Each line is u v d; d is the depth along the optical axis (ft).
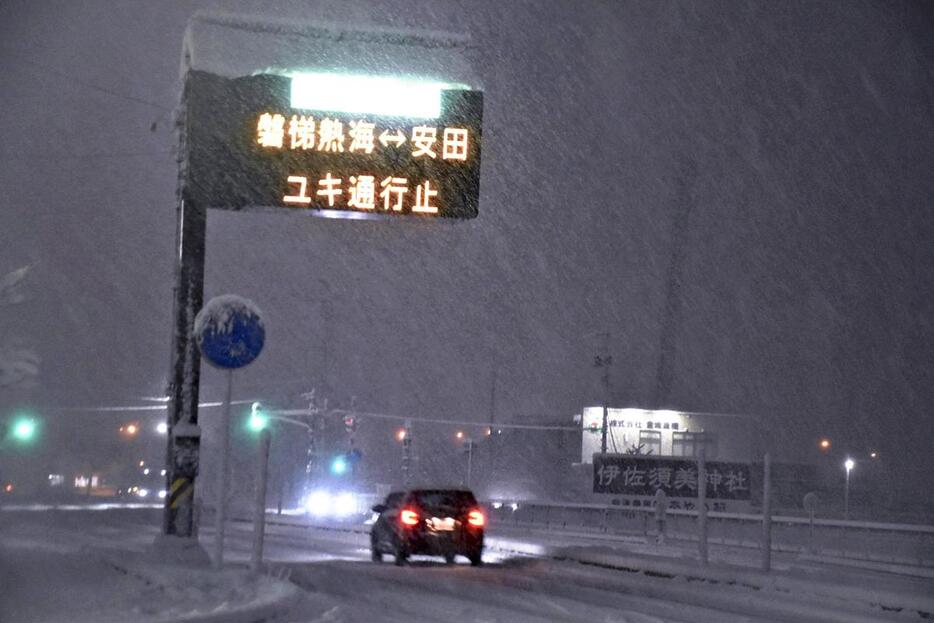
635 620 96.37
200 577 102.78
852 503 503.20
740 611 111.04
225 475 110.52
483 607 106.52
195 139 121.29
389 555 176.55
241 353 106.73
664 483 252.01
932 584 141.59
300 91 122.83
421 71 124.57
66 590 96.78
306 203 121.70
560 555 187.01
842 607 115.34
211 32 122.83
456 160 123.54
